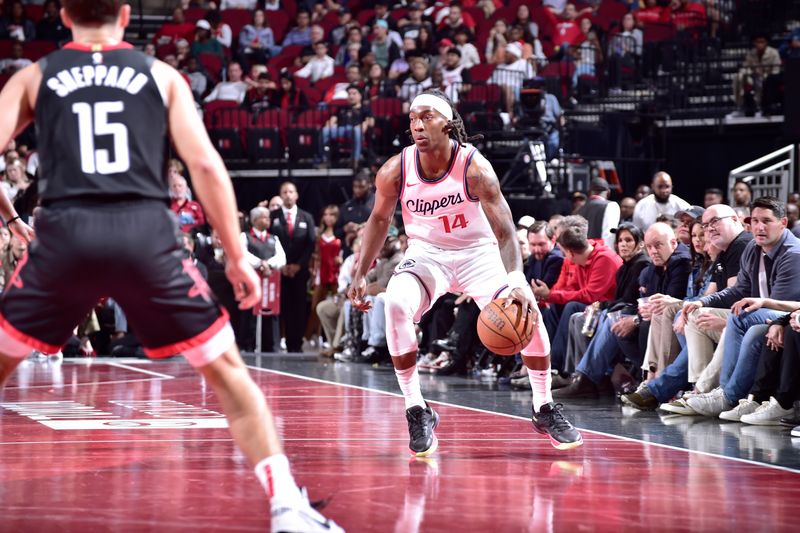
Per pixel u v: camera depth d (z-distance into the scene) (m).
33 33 34.06
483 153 25.14
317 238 22.66
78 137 5.00
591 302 14.21
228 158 28.12
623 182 24.83
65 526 5.57
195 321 5.05
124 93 5.07
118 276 4.93
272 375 16.45
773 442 9.41
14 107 5.12
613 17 31.42
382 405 12.28
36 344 5.07
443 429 10.22
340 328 20.12
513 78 28.03
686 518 6.04
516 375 14.87
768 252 11.02
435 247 8.88
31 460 7.96
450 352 16.80
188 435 9.45
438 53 30.16
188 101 5.18
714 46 29.25
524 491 6.85
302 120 28.64
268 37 34.00
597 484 7.15
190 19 35.28
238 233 5.03
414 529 5.62
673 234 13.05
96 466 7.67
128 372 16.66
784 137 22.14
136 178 5.00
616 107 28.08
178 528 5.52
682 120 26.89
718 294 11.62
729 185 23.25
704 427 10.50
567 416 11.47
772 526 5.87
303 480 7.20
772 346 10.52
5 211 6.21
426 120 8.40
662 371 12.17
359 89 28.41
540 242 15.34
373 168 24.30
